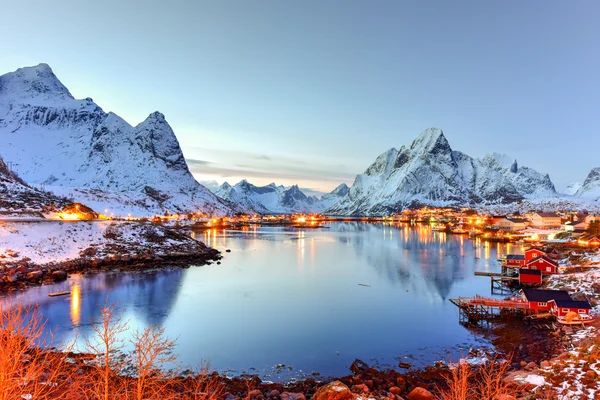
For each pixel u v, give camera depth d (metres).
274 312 41.94
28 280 55.44
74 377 17.92
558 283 50.38
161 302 45.50
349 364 28.64
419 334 35.06
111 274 63.34
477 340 33.34
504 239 130.12
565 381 21.17
